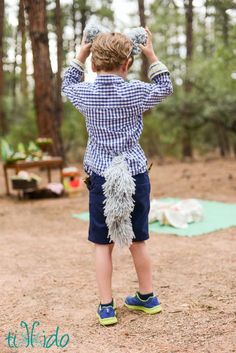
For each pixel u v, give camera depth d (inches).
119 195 103.1
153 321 110.2
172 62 561.9
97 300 125.8
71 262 163.3
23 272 153.0
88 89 107.8
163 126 567.2
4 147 313.9
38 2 353.4
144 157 110.2
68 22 617.3
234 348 93.4
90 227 111.5
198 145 658.2
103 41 107.4
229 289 130.0
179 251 172.1
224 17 422.6
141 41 111.7
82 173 443.8
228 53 359.3
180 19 866.8
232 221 220.2
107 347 97.7
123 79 108.4
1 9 338.0
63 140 549.6
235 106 527.2
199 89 545.3
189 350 93.9
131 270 150.7
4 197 317.4
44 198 308.7
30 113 597.6
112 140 106.4
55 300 127.0
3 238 201.9
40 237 203.0
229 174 385.4
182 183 348.2
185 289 131.6
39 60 404.2
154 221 220.5
